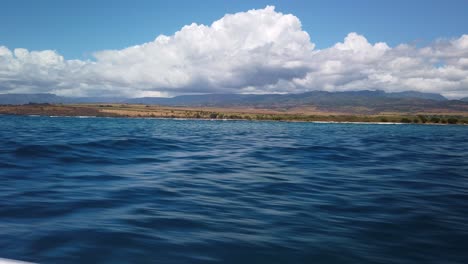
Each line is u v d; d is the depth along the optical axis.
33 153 19.20
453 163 20.36
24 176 13.41
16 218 8.13
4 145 22.27
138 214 8.80
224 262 6.13
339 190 12.39
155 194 11.13
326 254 6.56
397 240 7.34
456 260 6.41
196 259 6.20
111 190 11.44
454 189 12.67
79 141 27.22
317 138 43.19
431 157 23.70
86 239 6.88
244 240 7.18
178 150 25.28
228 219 8.65
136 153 22.25
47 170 14.88
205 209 9.52
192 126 81.62
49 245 6.52
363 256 6.50
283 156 22.81
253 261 6.21
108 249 6.45
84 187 11.77
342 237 7.47
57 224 7.75
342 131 68.56
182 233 7.49
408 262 6.28
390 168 18.02
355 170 17.20
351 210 9.68
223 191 11.93
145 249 6.53
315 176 15.28
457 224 8.45
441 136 56.06
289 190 12.30
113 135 37.66
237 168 17.33
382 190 12.41
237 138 40.97
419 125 130.62
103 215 8.60
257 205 10.11
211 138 39.81
